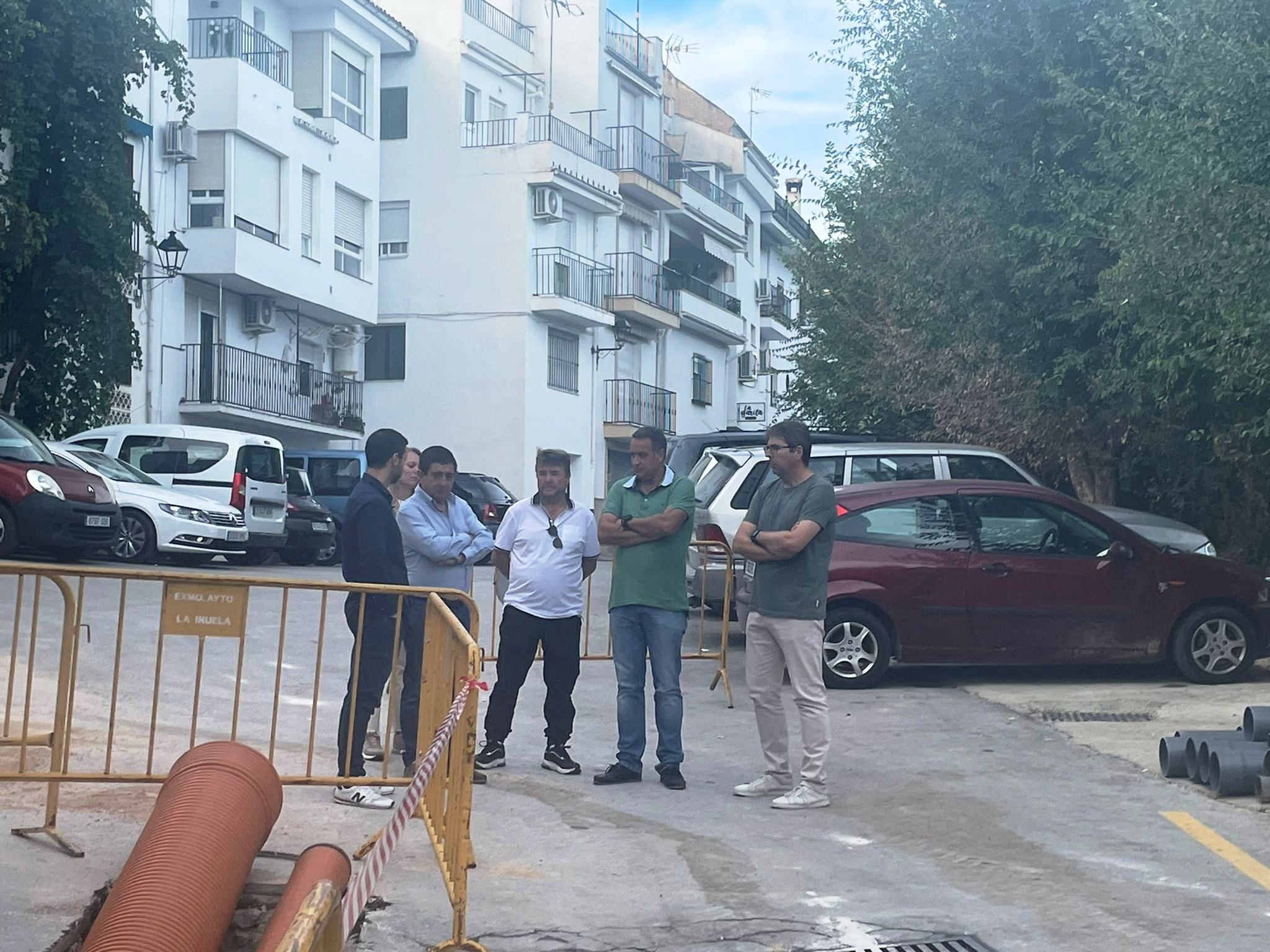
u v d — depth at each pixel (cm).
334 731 932
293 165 3288
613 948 525
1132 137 1372
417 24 4003
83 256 2417
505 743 934
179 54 2502
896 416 2608
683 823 721
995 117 1703
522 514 844
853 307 2491
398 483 865
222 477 2252
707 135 5434
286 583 638
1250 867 640
